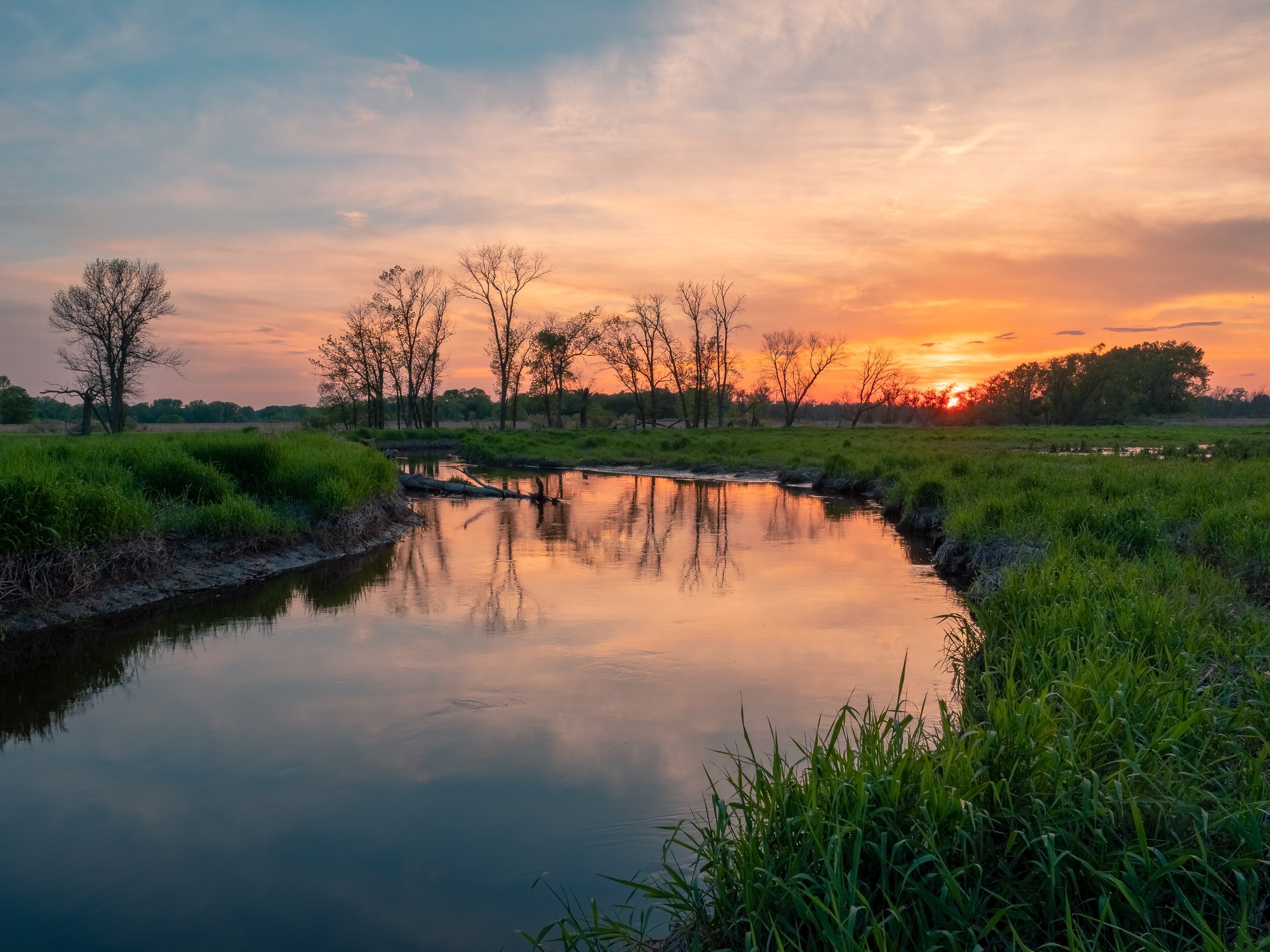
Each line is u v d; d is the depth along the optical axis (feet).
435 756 18.13
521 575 38.14
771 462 101.81
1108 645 17.57
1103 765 12.15
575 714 20.42
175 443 50.42
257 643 26.86
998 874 10.66
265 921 12.66
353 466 53.83
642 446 135.23
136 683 23.12
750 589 34.55
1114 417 321.93
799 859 10.45
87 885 13.61
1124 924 9.88
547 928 11.12
